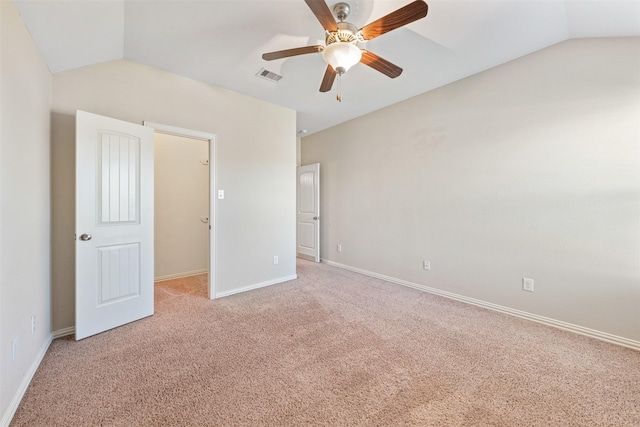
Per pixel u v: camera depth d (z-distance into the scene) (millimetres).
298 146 5691
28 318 1654
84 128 2154
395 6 1854
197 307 2873
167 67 2695
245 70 2764
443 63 2676
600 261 2209
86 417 1381
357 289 3510
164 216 3961
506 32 2189
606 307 2188
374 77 2955
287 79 2971
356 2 1821
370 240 4172
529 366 1838
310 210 5262
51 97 2174
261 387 1622
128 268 2457
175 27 2072
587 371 1783
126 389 1592
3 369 1318
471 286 3000
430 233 3379
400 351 2023
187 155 4180
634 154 2064
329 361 1893
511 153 2664
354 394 1566
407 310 2812
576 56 2281
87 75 2346
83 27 1874
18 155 1526
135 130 2480
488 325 2465
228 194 3254
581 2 1824
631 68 2072
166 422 1357
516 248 2656
